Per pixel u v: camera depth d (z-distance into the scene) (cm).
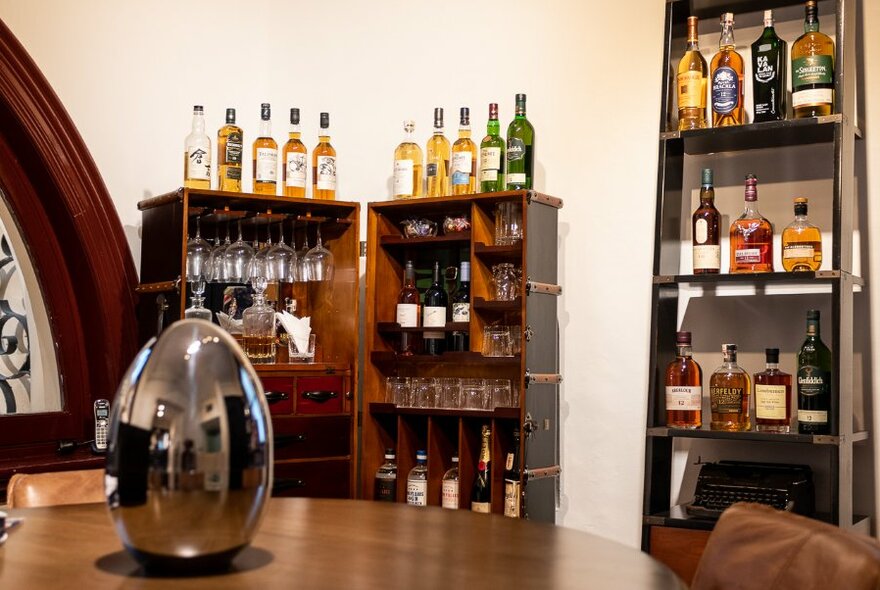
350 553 159
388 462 382
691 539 300
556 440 369
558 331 373
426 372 393
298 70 437
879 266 313
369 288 382
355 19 427
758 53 313
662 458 325
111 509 141
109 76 386
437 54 409
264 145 373
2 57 351
